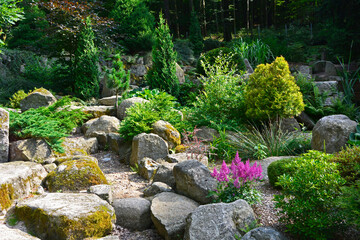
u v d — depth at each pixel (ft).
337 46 48.08
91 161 15.35
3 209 11.25
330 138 17.63
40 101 25.00
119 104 26.89
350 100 31.45
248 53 41.68
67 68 34.83
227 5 103.76
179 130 21.91
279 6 100.89
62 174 14.02
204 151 18.54
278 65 22.80
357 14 45.55
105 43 37.81
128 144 20.66
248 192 11.67
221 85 25.38
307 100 30.19
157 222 11.32
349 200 8.49
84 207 10.84
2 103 28.94
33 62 39.24
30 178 13.61
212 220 9.95
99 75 36.09
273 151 19.31
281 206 10.00
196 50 60.59
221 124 22.88
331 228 9.30
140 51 48.85
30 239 9.53
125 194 14.19
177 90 33.86
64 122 21.84
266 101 22.25
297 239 9.61
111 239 10.12
